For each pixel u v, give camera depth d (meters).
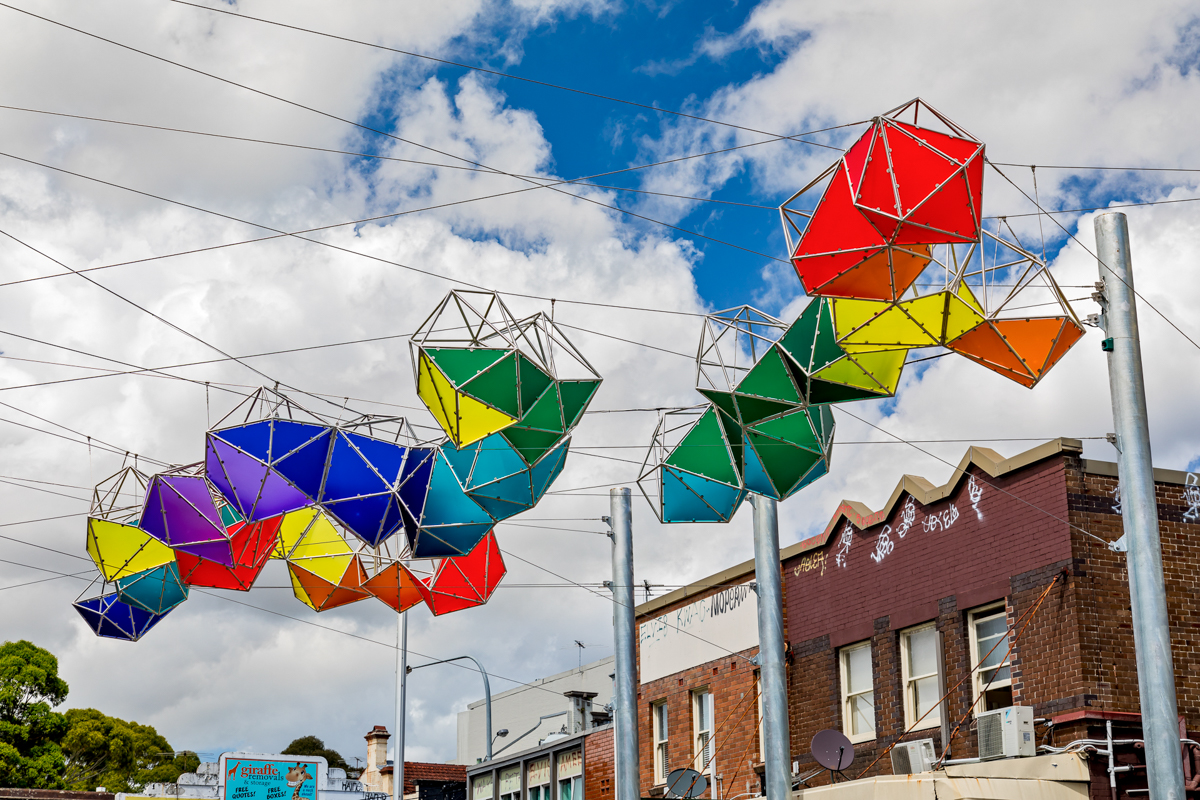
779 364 12.85
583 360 12.77
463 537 14.97
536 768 32.69
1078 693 16.83
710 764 25.30
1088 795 16.03
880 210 10.23
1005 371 11.46
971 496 19.52
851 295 10.90
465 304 12.30
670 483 15.48
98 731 57.84
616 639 19.94
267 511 14.34
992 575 18.84
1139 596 12.23
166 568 16.33
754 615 24.62
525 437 13.26
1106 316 12.93
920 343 11.26
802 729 22.86
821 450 14.17
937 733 19.48
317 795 40.69
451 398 12.25
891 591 21.05
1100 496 17.86
